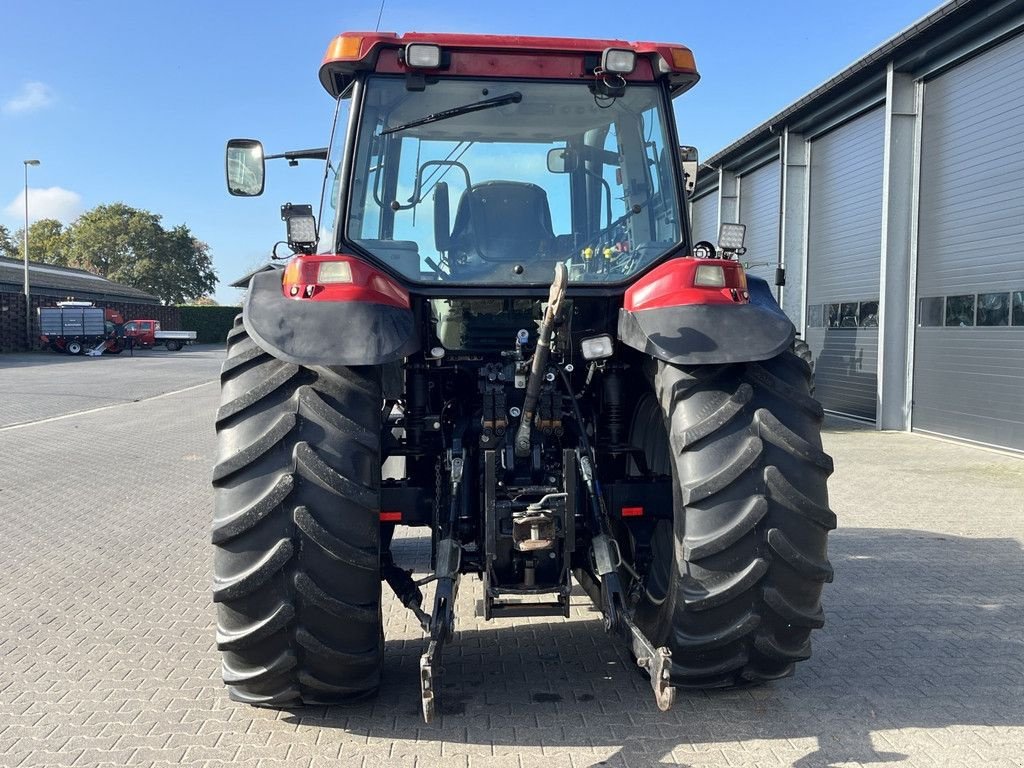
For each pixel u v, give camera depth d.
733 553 2.93
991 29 10.37
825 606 4.70
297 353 2.86
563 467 3.31
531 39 3.59
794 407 3.05
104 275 71.38
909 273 12.39
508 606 3.22
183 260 74.50
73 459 10.52
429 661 2.72
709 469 2.94
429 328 3.61
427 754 3.03
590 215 3.65
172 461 10.38
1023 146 10.04
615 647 4.07
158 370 28.42
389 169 3.57
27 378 24.53
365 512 2.89
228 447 2.90
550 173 3.64
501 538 3.15
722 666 3.10
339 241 3.54
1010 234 10.29
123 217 72.31
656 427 3.57
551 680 3.68
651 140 3.72
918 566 5.53
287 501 2.84
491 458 3.15
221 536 2.82
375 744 3.11
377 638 3.04
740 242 3.58
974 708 3.40
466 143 3.61
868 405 13.47
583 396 3.74
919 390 12.28
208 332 57.41
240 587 2.81
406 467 3.81
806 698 3.48
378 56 3.56
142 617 4.66
